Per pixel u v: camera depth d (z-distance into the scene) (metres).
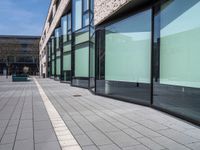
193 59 6.79
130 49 10.59
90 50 16.27
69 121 6.85
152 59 8.84
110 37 12.27
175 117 6.98
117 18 11.54
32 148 4.72
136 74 10.22
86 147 4.71
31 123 6.68
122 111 8.12
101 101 10.65
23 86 21.42
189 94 7.27
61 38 27.39
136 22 10.14
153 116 7.22
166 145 4.71
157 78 8.66
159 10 8.60
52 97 12.46
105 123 6.52
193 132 5.51
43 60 57.06
